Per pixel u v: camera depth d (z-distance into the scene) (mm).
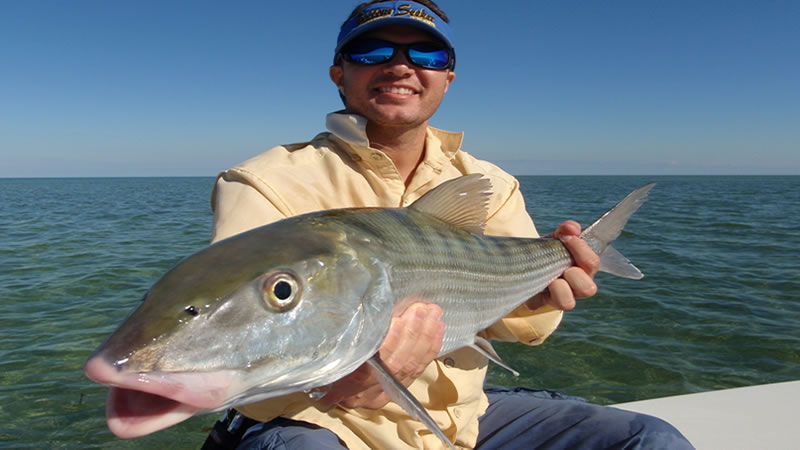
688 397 1100
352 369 549
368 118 801
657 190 18172
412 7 773
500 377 1630
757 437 941
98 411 1418
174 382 438
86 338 1975
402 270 626
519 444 795
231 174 718
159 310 464
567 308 853
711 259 3586
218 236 661
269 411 662
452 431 745
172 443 1271
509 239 831
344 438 667
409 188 817
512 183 928
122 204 10023
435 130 872
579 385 1574
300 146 809
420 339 601
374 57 770
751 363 1729
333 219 608
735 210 8109
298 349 504
